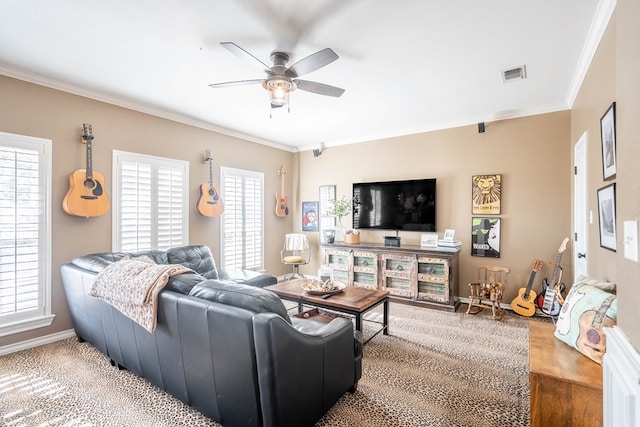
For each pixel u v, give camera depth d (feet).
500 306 12.80
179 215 13.26
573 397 4.93
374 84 10.19
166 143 12.89
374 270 14.71
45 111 9.62
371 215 16.44
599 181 7.75
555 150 12.19
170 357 6.22
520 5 6.28
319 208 18.74
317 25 6.96
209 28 7.07
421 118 13.87
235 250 15.75
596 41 7.36
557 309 10.89
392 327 11.09
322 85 8.25
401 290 13.99
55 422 6.08
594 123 8.08
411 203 15.26
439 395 7.01
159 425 6.01
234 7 6.34
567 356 5.69
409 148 15.61
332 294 10.04
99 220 10.80
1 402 6.72
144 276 6.56
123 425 6.02
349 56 8.35
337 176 18.03
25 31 7.18
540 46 7.86
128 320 7.03
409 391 7.16
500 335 10.37
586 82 8.95
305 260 18.28
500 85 10.27
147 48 7.96
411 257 13.71
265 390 4.82
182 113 13.07
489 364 8.42
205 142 14.49
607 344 4.02
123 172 11.44
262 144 17.61
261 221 17.39
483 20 6.77
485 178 13.57
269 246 18.02
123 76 9.57
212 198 14.15
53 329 9.78
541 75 9.53
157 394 7.01
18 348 9.10
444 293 13.02
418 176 15.34
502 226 13.26
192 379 5.90
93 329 8.47
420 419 6.19
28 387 7.29
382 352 9.15
